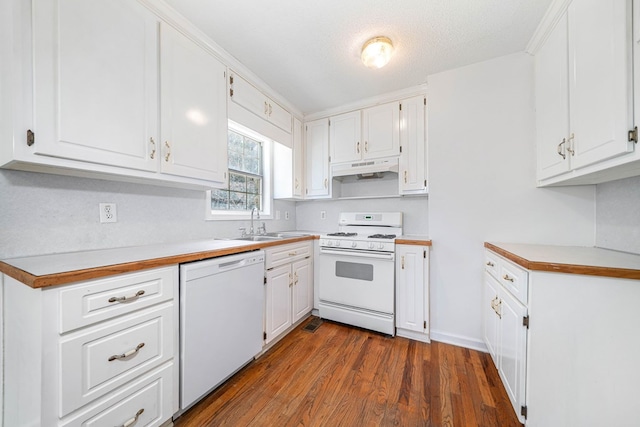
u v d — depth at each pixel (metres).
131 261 1.06
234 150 2.57
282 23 1.56
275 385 1.53
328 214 3.16
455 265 2.05
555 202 1.77
